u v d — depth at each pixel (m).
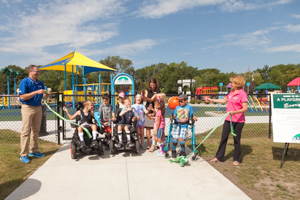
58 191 3.36
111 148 5.01
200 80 60.41
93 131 4.80
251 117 13.13
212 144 6.26
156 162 4.68
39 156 5.09
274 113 4.81
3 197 3.18
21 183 3.66
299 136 4.57
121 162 4.68
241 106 4.54
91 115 5.07
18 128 9.23
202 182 3.69
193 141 4.91
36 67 4.84
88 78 68.50
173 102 5.98
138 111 5.66
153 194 3.26
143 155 5.20
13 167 4.36
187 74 73.19
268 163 4.72
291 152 5.50
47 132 7.79
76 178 3.83
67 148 5.83
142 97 5.69
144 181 3.71
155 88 5.61
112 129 5.44
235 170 4.33
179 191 3.36
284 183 3.76
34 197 3.17
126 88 15.18
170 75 71.88
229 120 4.66
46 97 5.31
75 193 3.29
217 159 4.87
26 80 4.71
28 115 4.71
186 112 4.79
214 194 3.27
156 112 5.34
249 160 4.91
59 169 4.25
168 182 3.68
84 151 4.68
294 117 4.68
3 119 12.73
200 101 28.62
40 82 5.09
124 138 5.11
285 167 4.49
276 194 3.36
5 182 3.68
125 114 5.16
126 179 3.79
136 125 5.67
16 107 21.50
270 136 7.18
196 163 4.66
